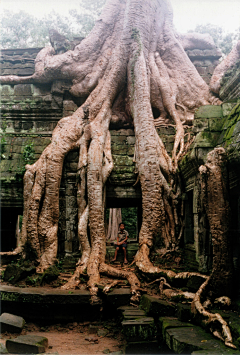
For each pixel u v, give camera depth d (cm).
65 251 988
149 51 1155
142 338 563
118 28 1162
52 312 737
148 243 923
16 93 1166
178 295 635
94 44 1145
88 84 1123
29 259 950
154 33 1173
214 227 571
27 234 944
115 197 1020
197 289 645
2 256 958
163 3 1217
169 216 962
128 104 1105
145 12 1134
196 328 526
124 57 1110
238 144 568
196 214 823
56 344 612
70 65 1123
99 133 1035
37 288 802
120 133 1086
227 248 566
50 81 1158
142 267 820
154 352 559
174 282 708
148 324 569
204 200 586
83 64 1134
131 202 1168
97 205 948
